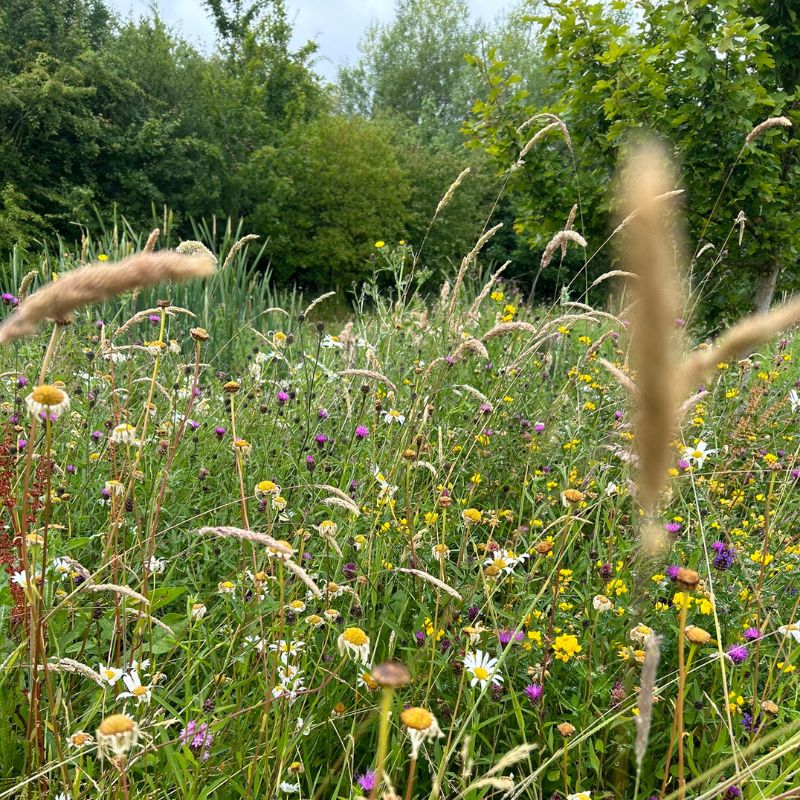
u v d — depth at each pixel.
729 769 2.01
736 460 3.70
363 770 2.06
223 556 2.82
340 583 2.44
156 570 2.50
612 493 2.95
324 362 4.71
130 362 3.32
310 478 3.26
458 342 4.61
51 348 1.60
